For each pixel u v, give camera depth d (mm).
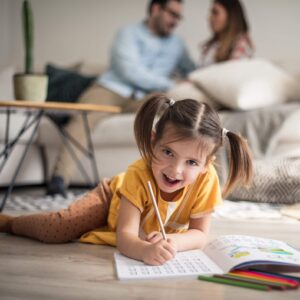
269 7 3271
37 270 966
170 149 1014
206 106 1091
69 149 2430
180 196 1134
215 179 1188
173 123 1021
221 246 1052
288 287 836
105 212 1306
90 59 3559
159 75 3215
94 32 3738
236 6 3266
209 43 3365
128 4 3641
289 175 2066
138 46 3150
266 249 1009
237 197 2164
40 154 2727
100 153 2617
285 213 1800
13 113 2447
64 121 2688
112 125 2572
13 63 3955
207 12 3377
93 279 896
